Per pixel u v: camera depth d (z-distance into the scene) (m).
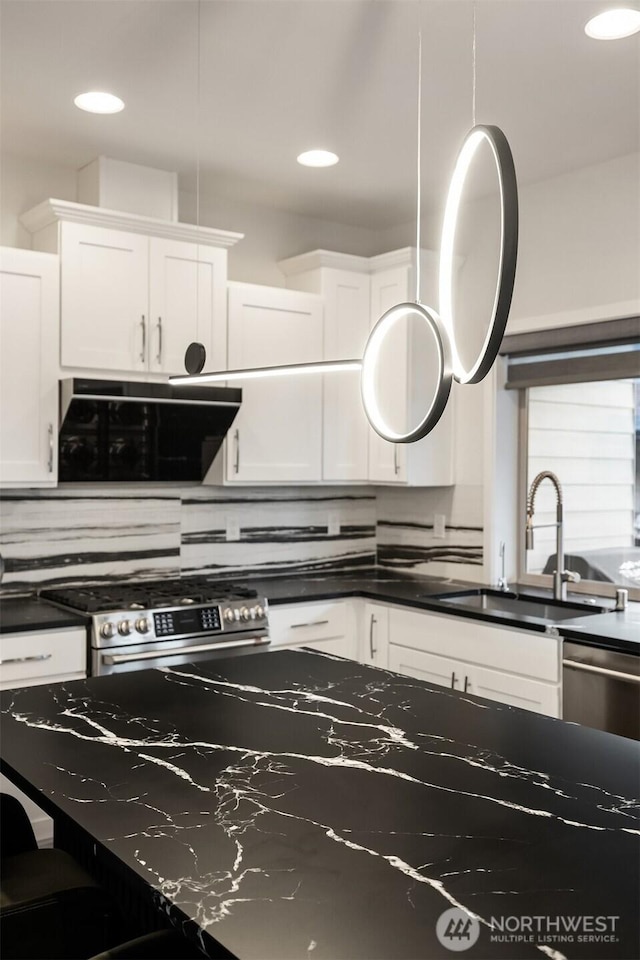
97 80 3.03
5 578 3.76
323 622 4.10
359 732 1.96
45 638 3.26
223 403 3.80
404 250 4.26
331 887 1.25
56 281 3.51
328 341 4.35
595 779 1.68
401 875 1.29
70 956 1.68
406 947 1.10
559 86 3.04
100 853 1.39
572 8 2.54
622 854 1.36
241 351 4.04
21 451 3.46
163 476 4.02
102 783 1.65
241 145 3.63
